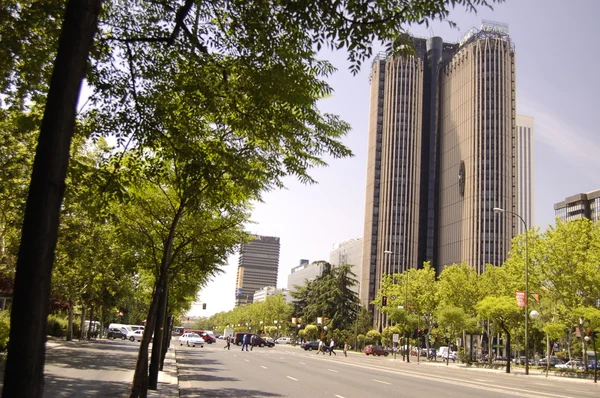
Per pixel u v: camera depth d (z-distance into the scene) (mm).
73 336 62312
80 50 4832
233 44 8844
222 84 9305
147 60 9016
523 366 72875
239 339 87188
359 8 6953
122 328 80312
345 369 35781
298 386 22125
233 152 10523
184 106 9797
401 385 24797
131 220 15688
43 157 4551
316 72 9617
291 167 10883
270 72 8641
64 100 4680
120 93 9000
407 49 7508
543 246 47625
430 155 166375
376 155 164000
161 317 18188
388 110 163125
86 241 27266
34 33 10289
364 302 154500
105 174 9055
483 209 141375
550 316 56406
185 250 17969
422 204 164250
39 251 4391
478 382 29828
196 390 19297
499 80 147375
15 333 4238
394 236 154625
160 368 26312
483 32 153125
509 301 48812
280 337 141375
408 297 72812
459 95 156250
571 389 29781
